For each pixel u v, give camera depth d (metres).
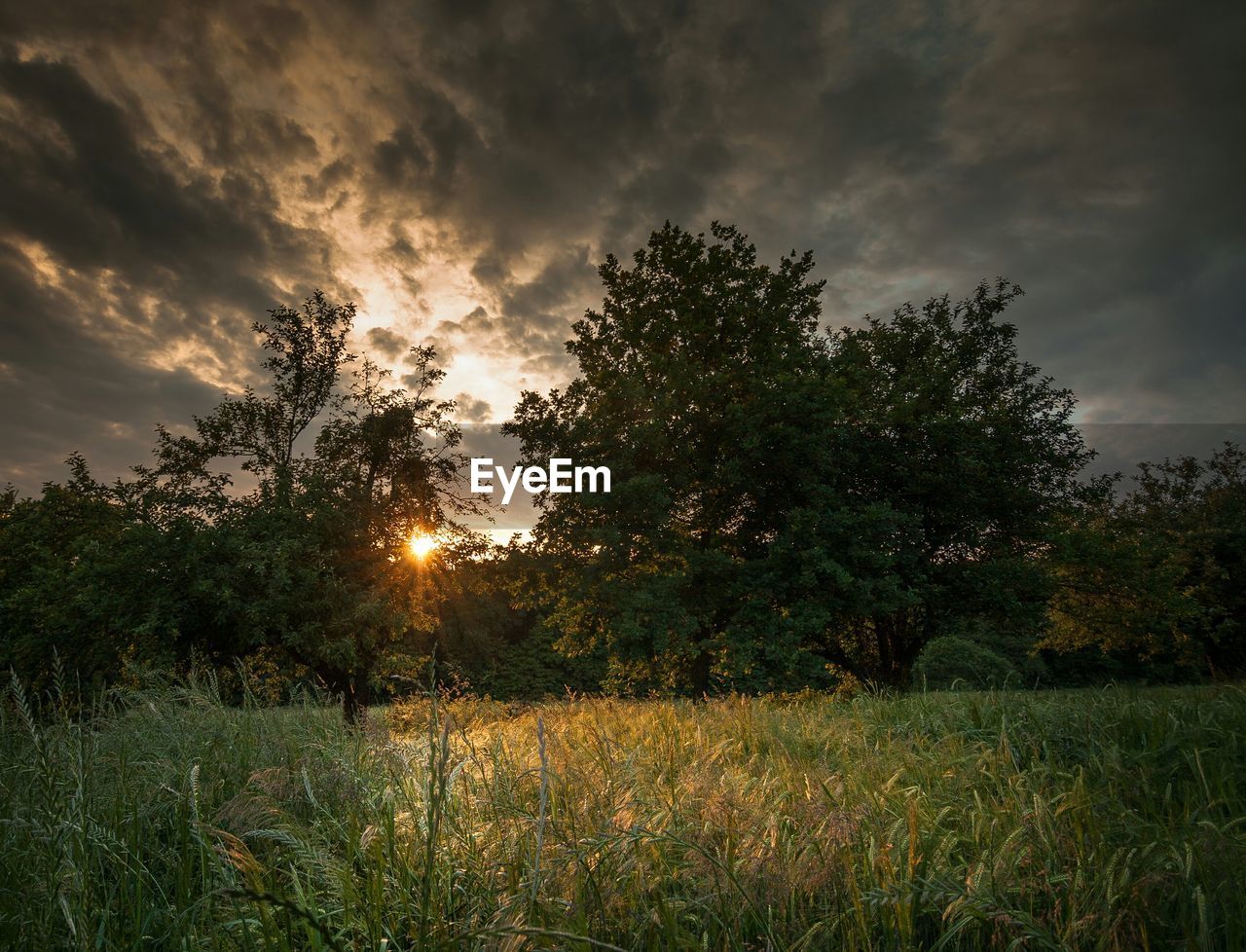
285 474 19.94
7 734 3.21
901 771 3.93
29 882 2.44
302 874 2.60
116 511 21.94
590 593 16.42
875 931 2.31
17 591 18.36
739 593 16.55
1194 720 4.51
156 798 3.31
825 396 16.61
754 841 2.68
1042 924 2.11
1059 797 3.17
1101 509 22.28
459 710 5.29
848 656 22.53
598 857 2.46
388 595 19.81
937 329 22.91
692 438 17.94
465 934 1.88
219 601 16.42
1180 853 2.57
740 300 19.50
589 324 20.80
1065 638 26.31
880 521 16.25
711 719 6.30
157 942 2.31
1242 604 26.97
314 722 4.90
